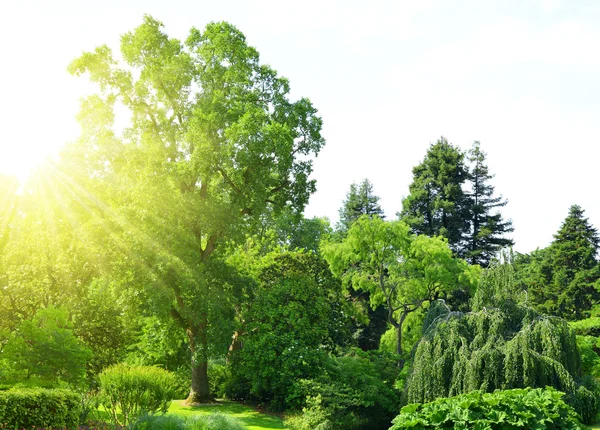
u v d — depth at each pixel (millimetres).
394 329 36000
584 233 49406
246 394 27109
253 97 26250
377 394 23109
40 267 26609
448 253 34719
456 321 21297
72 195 25688
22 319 25641
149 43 25891
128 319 26375
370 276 36281
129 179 24750
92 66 25891
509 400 13703
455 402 13914
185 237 24344
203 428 15953
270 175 27609
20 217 27547
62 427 14266
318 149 28219
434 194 56656
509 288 21719
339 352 29484
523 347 18969
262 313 26297
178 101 26516
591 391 18953
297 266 29094
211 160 23984
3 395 13047
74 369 17750
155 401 18078
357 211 62938
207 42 27016
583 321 35875
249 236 28406
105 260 24297
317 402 21500
